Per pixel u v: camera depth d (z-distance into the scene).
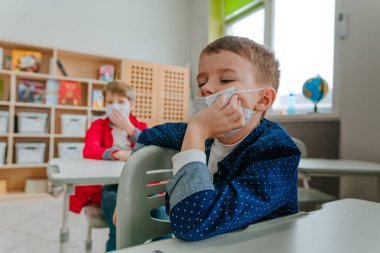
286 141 0.51
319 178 2.39
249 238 0.39
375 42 2.02
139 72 3.76
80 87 3.57
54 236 2.00
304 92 2.58
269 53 0.61
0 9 3.38
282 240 0.38
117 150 1.41
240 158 0.52
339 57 2.36
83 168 1.07
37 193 3.19
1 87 3.27
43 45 3.32
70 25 3.79
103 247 1.81
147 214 0.57
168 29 4.53
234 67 0.54
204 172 0.43
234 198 0.42
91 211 1.25
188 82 4.09
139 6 4.30
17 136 3.19
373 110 2.02
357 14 2.15
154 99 3.84
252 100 0.56
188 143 0.47
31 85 3.34
